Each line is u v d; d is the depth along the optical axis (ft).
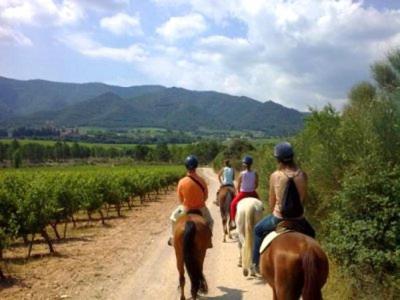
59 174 97.81
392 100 28.76
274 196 20.54
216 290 30.86
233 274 34.94
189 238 25.40
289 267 17.17
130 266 38.27
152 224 65.31
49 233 60.90
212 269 36.94
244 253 32.63
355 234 23.70
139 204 105.60
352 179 25.27
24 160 363.97
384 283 22.54
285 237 18.69
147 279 34.04
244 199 33.81
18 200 45.21
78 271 36.55
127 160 397.19
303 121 43.88
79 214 83.82
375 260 22.50
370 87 40.63
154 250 44.93
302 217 20.24
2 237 39.04
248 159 38.09
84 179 81.35
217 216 72.79
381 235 23.29
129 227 62.90
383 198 23.57
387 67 34.45
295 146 44.62
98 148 433.48
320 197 33.55
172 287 31.89
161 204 104.88
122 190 84.79
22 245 51.06
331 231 26.71
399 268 22.29
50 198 53.06
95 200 67.46
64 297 29.63
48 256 43.32
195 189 29.22
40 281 33.60
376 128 27.76
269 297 28.96
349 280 24.81
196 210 29.22
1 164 335.06
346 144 30.37
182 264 26.84
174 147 425.28
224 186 50.88
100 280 33.81
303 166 38.93
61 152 398.42
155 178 126.62
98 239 53.21
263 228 21.84
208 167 334.03
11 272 36.47
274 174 20.58
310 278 16.31
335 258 26.11
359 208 24.94
